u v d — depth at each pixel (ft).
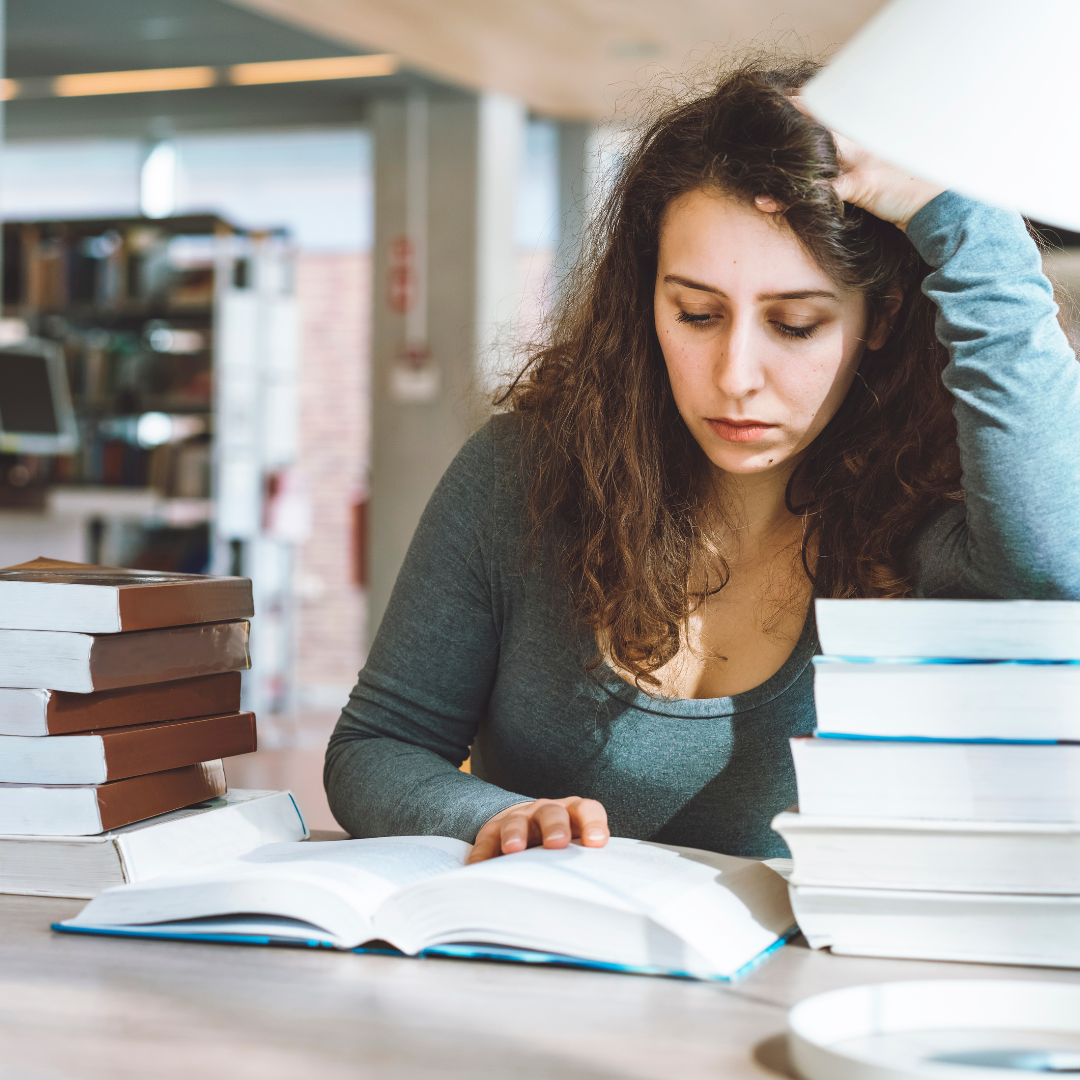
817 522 3.59
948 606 2.47
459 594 3.87
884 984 2.06
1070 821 2.38
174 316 22.61
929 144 2.01
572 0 17.25
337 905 2.46
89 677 2.78
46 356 21.44
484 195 23.34
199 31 20.95
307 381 29.99
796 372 3.11
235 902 2.52
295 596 21.79
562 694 3.69
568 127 24.76
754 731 3.54
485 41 19.43
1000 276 2.92
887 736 2.47
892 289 3.25
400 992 2.23
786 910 2.70
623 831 3.69
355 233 29.78
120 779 2.88
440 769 3.47
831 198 2.97
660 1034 2.03
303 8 17.93
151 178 26.89
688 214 3.10
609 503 3.59
